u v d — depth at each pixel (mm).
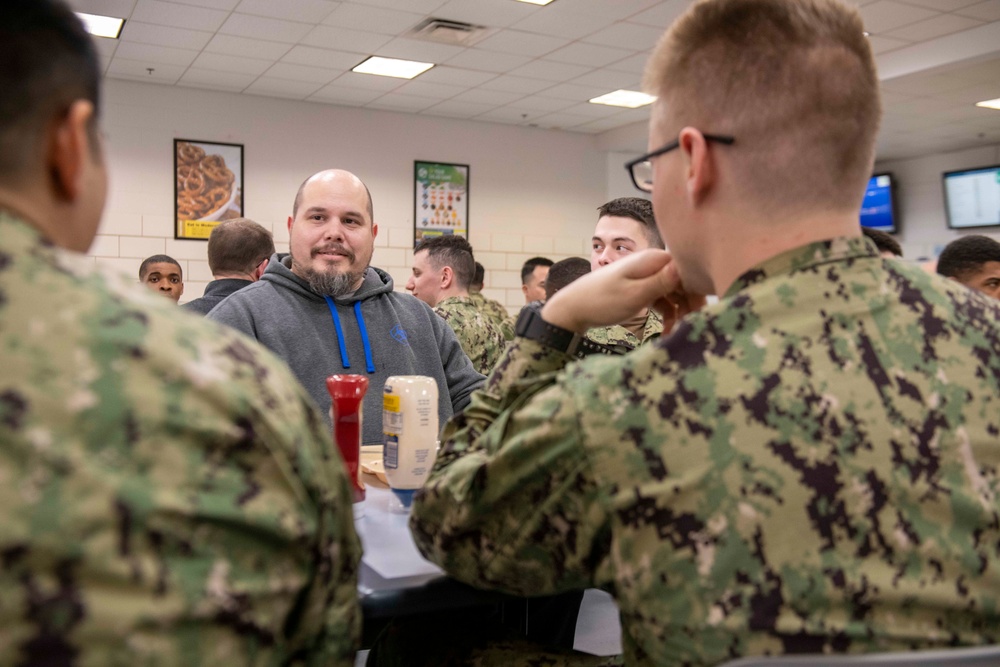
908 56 5812
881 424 669
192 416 540
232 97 7078
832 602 633
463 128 8117
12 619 467
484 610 1321
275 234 7270
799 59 733
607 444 689
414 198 7883
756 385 675
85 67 606
